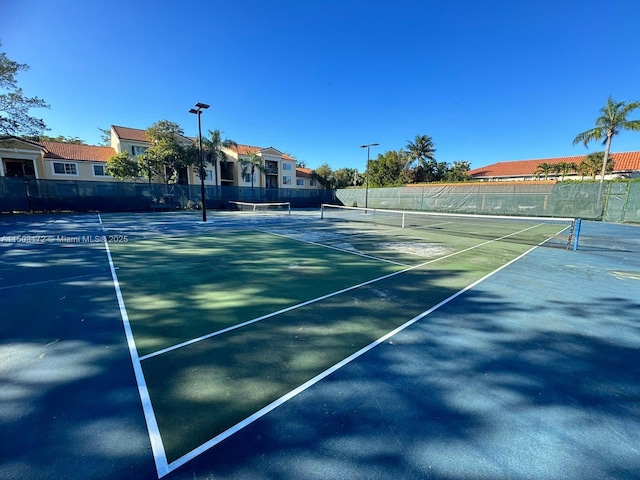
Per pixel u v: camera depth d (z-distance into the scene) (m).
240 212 26.22
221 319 3.70
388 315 3.87
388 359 2.84
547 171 39.06
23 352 2.89
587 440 1.91
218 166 34.94
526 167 43.00
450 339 3.25
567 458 1.78
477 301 4.41
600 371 2.68
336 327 3.51
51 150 28.97
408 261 7.05
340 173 51.34
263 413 2.11
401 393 2.35
